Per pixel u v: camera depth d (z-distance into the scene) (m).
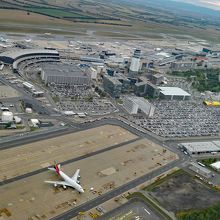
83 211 185.00
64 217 178.12
